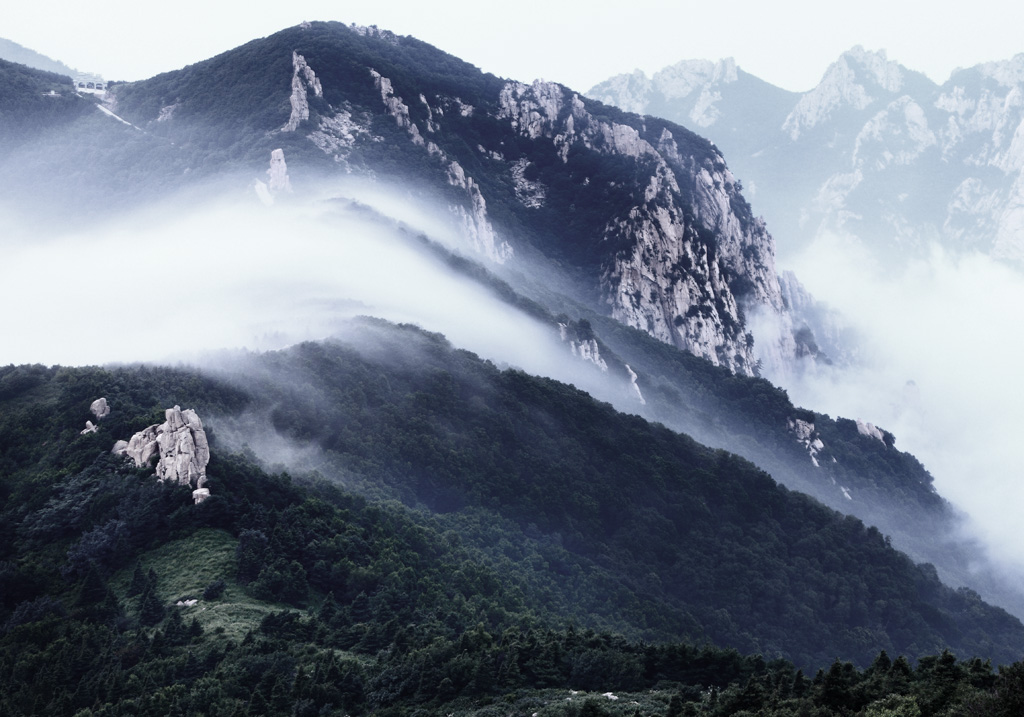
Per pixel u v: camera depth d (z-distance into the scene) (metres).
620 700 132.88
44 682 138.38
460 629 155.00
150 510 165.00
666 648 147.88
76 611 149.38
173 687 133.75
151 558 160.62
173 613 148.00
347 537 170.62
